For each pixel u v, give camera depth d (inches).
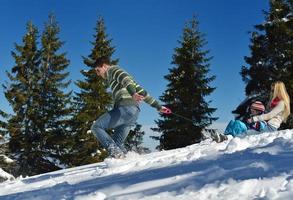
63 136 1165.1
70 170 262.7
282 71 1047.6
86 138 1105.4
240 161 128.9
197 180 113.7
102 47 1194.6
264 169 112.0
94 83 1136.2
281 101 294.0
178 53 1198.9
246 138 232.7
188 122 1115.3
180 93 1147.9
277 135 231.1
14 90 1205.7
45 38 1255.5
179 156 192.4
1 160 1107.9
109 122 237.3
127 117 237.0
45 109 1194.6
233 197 94.7
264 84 1066.1
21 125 1179.3
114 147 232.2
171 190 109.0
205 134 1116.5
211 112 1146.7
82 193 130.3
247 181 101.7
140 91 237.8
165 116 1128.8
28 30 1251.2
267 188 96.3
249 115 310.8
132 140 1153.4
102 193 119.1
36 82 1224.2
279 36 1079.0
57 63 1240.8
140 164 189.6
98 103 1115.9
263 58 1096.2
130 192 117.0
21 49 1233.4
